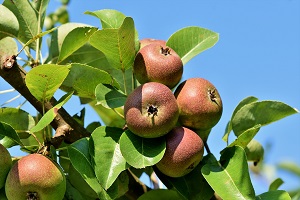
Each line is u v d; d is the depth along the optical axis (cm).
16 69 108
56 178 100
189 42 114
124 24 103
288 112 108
